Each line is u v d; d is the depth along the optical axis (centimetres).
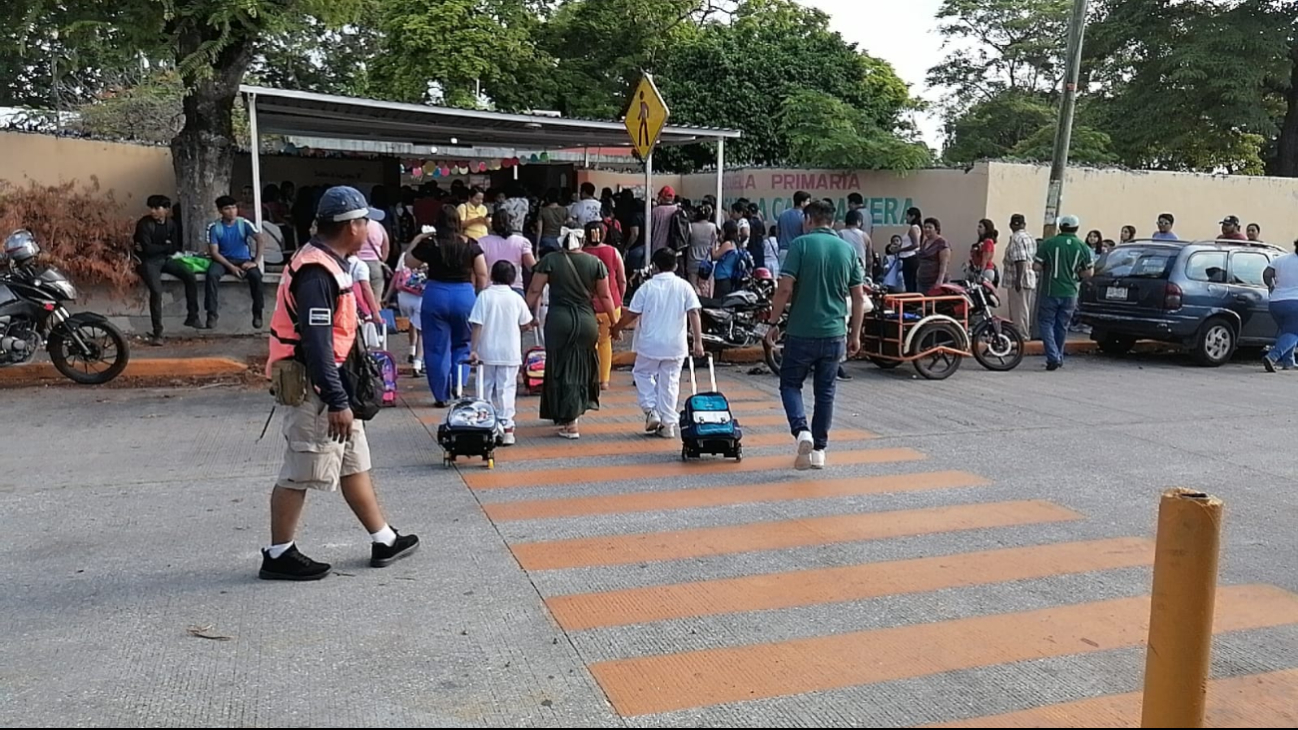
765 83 2414
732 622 470
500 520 617
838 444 845
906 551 575
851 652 440
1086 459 806
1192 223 1933
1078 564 559
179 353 1170
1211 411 1027
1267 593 527
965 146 3272
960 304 1224
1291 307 1323
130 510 629
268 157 2153
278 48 1611
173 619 461
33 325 1012
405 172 2519
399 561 541
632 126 1162
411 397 995
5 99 3120
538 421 914
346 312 488
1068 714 388
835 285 736
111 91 2864
